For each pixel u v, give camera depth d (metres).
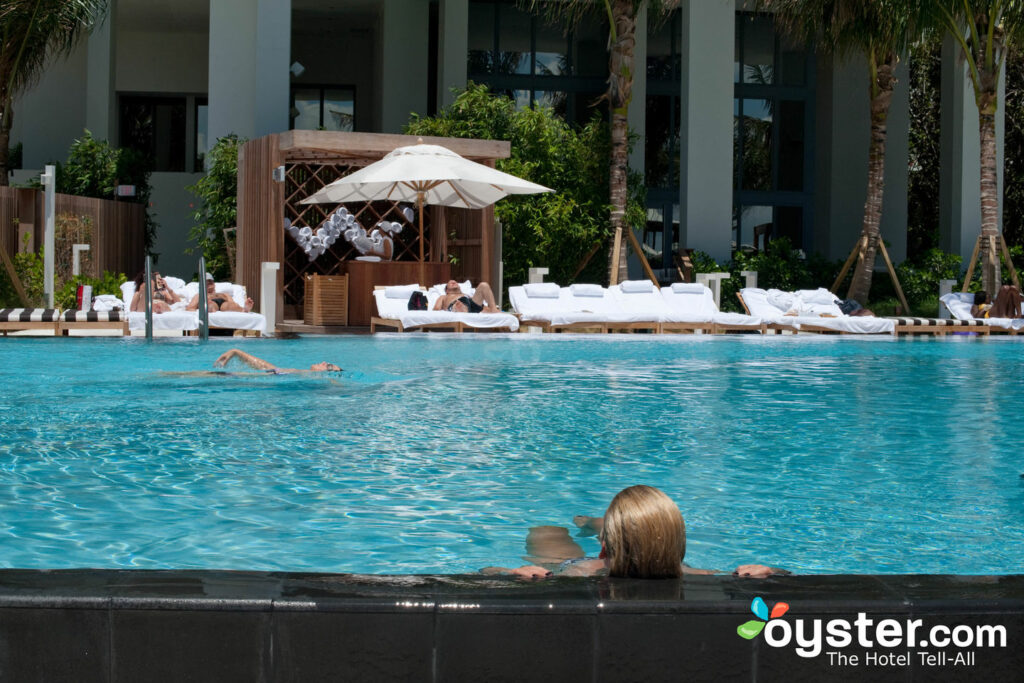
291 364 10.86
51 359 10.91
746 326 16.62
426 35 23.88
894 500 4.64
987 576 2.40
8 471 5.14
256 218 17.36
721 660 2.18
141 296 14.70
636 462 5.54
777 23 22.70
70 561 3.55
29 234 17.39
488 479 5.05
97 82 22.64
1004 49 19.03
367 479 5.03
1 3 19.03
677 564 2.54
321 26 26.72
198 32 27.12
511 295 16.86
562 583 2.34
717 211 21.44
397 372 10.17
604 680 2.18
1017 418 7.29
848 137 25.52
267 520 4.18
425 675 2.17
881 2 18.12
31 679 2.16
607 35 25.25
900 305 21.39
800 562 3.67
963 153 22.72
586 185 20.44
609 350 13.09
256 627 2.16
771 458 5.70
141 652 2.16
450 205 17.56
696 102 21.25
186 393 8.35
